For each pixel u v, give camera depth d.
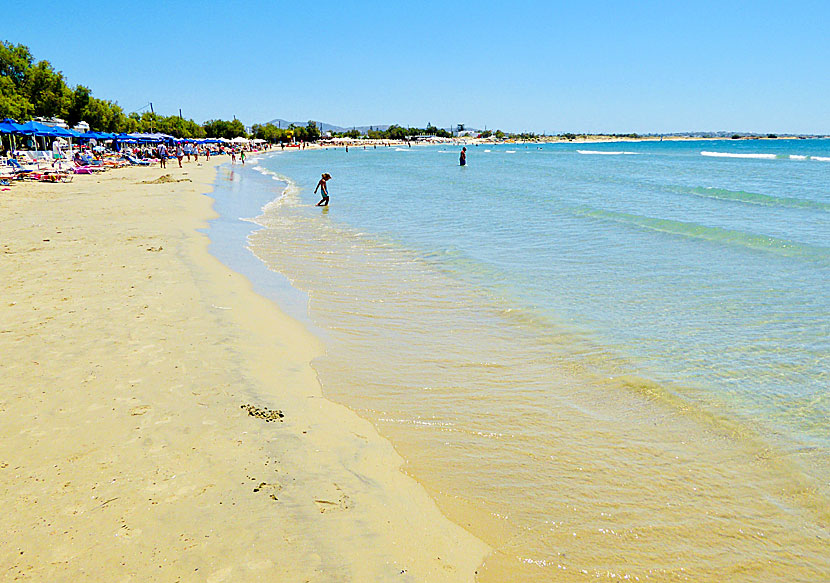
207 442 4.70
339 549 3.56
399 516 3.98
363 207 22.31
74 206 20.05
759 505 4.20
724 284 10.05
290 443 4.82
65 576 3.16
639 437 5.16
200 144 90.69
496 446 5.02
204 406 5.34
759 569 3.60
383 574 3.39
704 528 3.96
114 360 6.29
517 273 11.16
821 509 4.15
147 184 30.41
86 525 3.60
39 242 13.05
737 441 5.07
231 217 19.56
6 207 19.23
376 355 7.09
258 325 7.92
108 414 5.07
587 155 89.19
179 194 25.20
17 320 7.52
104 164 42.84
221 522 3.71
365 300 9.50
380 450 4.89
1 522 3.59
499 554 3.70
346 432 5.15
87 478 4.11
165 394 5.53
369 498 4.15
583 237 14.74
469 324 8.26
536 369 6.65
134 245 13.00
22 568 3.20
